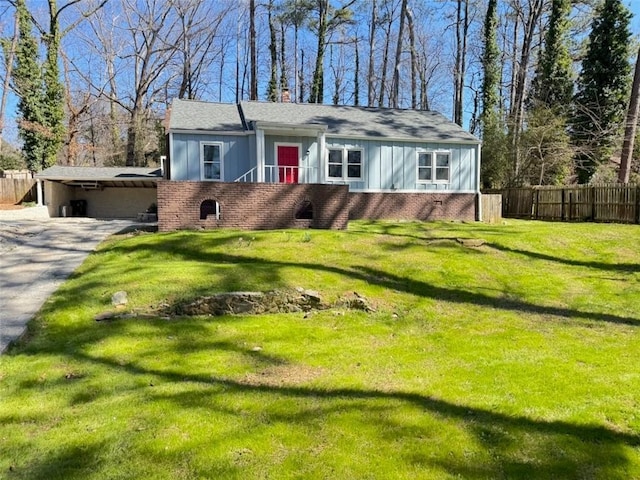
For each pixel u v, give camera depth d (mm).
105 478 2885
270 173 16094
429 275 8391
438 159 17594
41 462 3090
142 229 12266
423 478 2811
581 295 7789
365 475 2846
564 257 10062
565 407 3756
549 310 7051
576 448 3129
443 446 3164
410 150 17188
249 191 11961
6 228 12570
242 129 15750
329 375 4551
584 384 4246
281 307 6738
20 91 23062
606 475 2832
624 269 9352
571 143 23797
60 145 24609
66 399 4066
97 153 33781
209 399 3959
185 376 4523
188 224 11625
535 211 19500
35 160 23234
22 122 22438
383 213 16969
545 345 5496
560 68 24656
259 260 8578
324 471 2891
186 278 7254
